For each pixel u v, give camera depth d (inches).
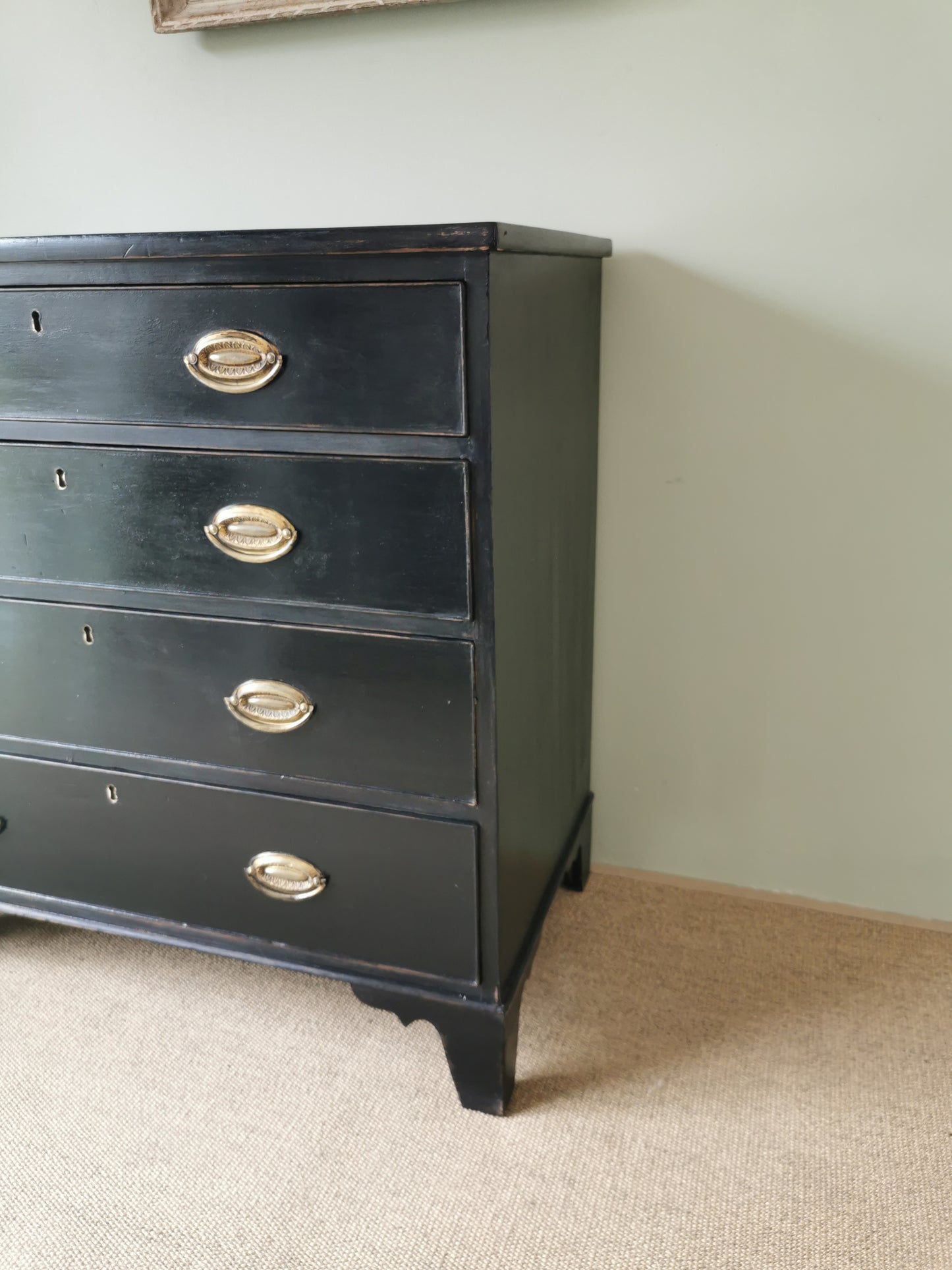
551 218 47.9
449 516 33.5
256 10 47.4
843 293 44.8
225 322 33.7
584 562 49.1
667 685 53.7
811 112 42.9
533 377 36.5
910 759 50.9
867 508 47.5
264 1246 35.2
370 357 32.4
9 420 38.0
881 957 50.2
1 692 42.8
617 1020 46.0
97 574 39.2
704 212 45.6
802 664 51.0
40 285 35.5
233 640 38.2
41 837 45.1
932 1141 39.3
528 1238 35.4
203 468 36.0
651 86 44.6
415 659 35.9
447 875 38.4
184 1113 41.0
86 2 50.6
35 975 49.4
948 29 40.3
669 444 49.4
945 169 42.0
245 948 43.3
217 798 41.0
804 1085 42.1
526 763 40.4
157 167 53.1
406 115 48.3
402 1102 41.6
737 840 55.4
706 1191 37.1
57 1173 38.2
